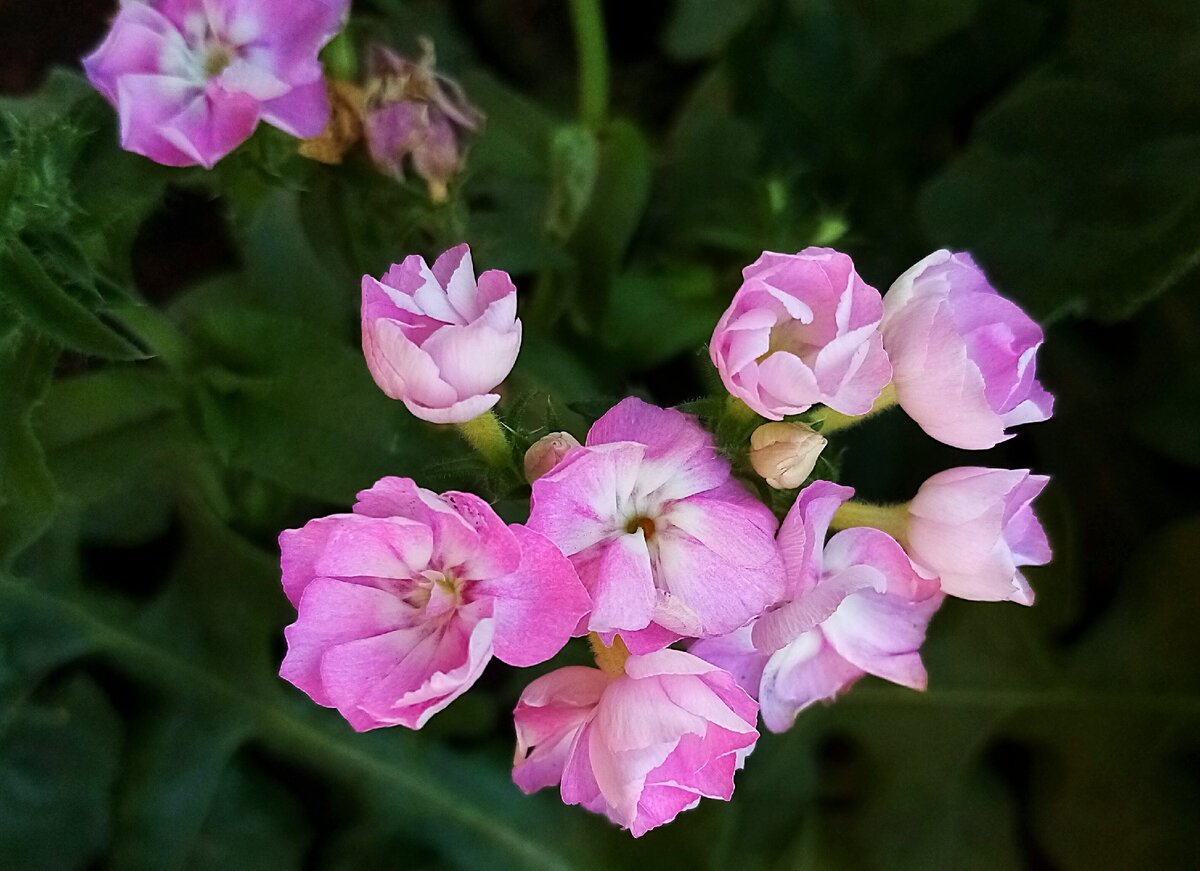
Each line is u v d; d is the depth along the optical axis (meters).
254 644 0.14
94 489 0.12
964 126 0.16
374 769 0.14
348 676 0.08
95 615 0.14
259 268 0.13
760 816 0.15
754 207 0.15
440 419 0.08
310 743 0.14
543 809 0.15
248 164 0.11
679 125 0.16
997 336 0.08
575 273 0.14
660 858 0.14
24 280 0.09
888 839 0.15
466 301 0.08
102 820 0.14
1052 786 0.15
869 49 0.16
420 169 0.10
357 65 0.12
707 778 0.08
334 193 0.11
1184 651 0.14
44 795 0.14
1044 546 0.09
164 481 0.14
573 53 0.18
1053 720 0.15
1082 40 0.14
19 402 0.10
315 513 0.15
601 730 0.08
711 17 0.16
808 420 0.09
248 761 0.15
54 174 0.10
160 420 0.12
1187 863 0.14
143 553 0.15
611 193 0.14
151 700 0.14
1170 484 0.16
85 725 0.14
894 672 0.09
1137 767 0.15
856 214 0.16
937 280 0.08
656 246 0.16
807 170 0.16
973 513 0.08
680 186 0.16
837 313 0.08
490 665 0.15
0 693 0.13
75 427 0.12
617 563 0.08
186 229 0.16
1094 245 0.13
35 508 0.10
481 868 0.14
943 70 0.16
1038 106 0.14
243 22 0.10
